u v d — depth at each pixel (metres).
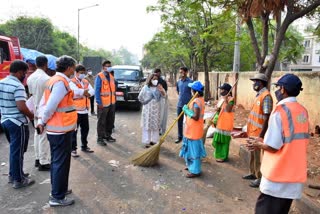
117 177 4.86
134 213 3.70
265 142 2.59
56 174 3.77
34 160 5.59
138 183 4.65
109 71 6.78
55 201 3.82
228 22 9.32
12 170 4.28
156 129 6.73
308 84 7.79
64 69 3.72
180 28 15.71
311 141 6.83
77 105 5.82
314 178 4.60
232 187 4.60
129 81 12.23
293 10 5.99
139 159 5.42
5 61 8.35
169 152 6.38
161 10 14.94
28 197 4.05
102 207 3.83
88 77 10.99
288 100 2.63
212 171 5.29
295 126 2.55
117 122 9.64
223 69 23.36
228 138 5.72
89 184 4.54
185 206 3.93
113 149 6.47
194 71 20.64
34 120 4.96
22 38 34.56
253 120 4.66
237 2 5.90
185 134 5.01
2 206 3.79
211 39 10.07
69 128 3.77
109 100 6.76
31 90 4.88
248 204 4.04
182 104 7.00
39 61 4.85
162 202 4.03
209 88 16.33
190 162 5.05
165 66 42.47
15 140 4.22
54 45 37.84
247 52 21.14
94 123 9.28
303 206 3.76
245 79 12.00
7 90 4.10
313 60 45.00
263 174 2.70
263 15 6.34
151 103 6.62
